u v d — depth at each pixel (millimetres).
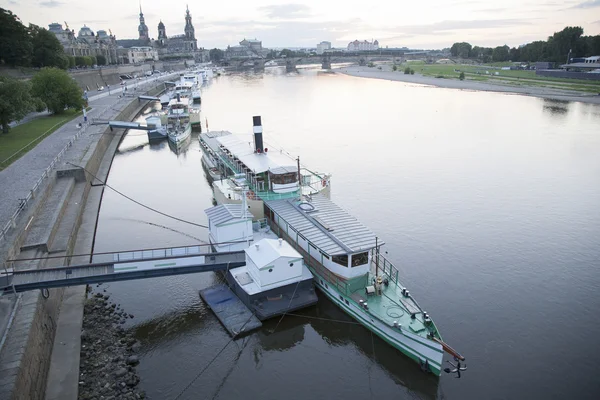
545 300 41688
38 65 177000
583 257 49156
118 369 32375
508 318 39188
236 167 62719
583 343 35938
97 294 42469
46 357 31609
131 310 40594
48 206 55156
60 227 52094
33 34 175875
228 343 36312
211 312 40062
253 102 180000
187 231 58281
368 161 88375
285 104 172875
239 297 40781
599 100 167375
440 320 39031
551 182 74125
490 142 103250
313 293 40219
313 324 38344
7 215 49281
